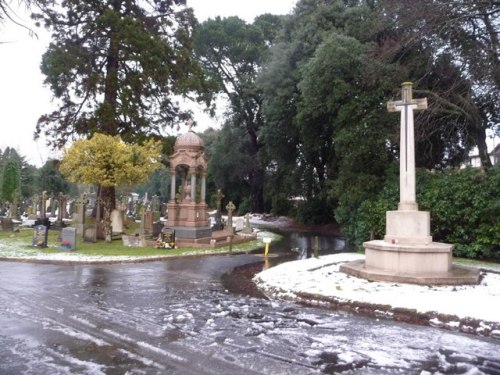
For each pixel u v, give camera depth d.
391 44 21.19
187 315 8.00
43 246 18.55
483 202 15.70
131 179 20.62
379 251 11.34
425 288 9.69
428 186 18.08
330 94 22.88
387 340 6.58
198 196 24.39
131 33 24.84
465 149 22.67
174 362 5.61
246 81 48.69
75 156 19.92
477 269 11.73
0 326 7.13
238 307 8.70
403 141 12.15
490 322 7.18
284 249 21.03
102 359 5.69
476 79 17.91
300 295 9.61
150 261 15.85
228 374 5.25
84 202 22.66
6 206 37.38
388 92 21.28
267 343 6.41
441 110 18.58
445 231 17.36
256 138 51.88
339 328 7.22
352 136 21.03
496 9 17.81
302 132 29.64
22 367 5.36
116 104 25.34
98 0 25.81
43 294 9.70
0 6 5.93
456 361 5.72
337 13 28.89
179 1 29.08
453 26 18.20
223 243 21.30
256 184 54.16
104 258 15.62
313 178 39.06
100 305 8.71
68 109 27.14
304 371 5.36
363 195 21.02
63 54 24.52
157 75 25.78
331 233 33.09
